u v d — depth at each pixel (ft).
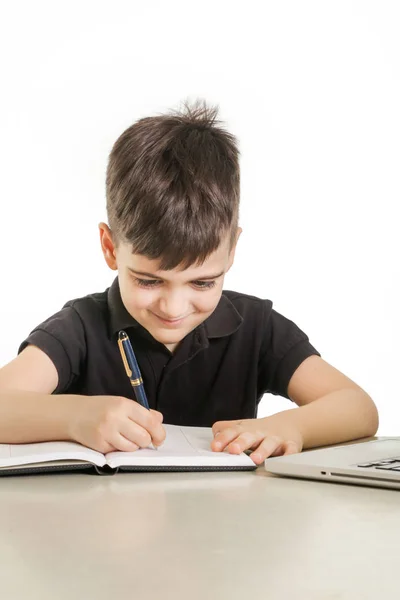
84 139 10.99
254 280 11.08
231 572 1.97
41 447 3.52
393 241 10.80
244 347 5.36
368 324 10.86
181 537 2.29
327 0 10.79
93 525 2.44
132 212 4.12
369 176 10.80
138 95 10.93
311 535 2.31
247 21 10.93
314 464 3.23
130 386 5.14
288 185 10.99
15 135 10.96
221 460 3.45
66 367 4.93
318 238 11.01
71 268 11.13
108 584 1.88
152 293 4.23
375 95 10.73
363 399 4.72
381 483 3.02
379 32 10.65
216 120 4.84
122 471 3.42
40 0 10.92
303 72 10.88
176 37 10.97
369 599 1.79
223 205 4.21
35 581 1.91
